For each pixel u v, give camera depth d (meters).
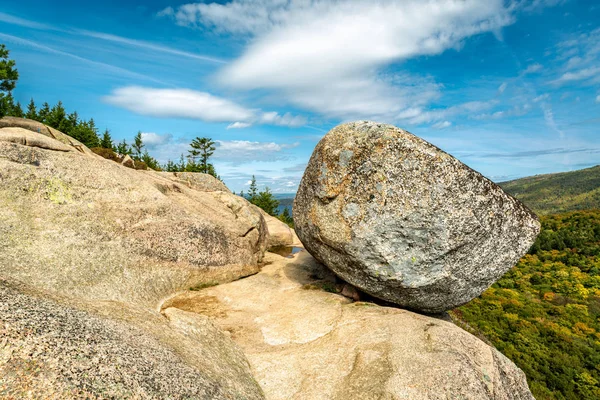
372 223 9.16
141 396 4.26
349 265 10.14
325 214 10.12
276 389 6.79
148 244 10.90
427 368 6.62
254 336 8.82
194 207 14.62
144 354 5.17
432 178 8.52
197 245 12.23
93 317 5.70
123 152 69.94
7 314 4.41
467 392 6.21
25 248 8.29
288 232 22.34
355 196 9.48
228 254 13.35
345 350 7.79
